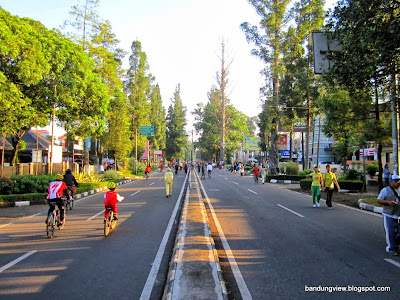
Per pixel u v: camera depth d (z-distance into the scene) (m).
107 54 33.38
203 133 86.38
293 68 27.45
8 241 7.81
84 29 32.16
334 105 14.34
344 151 25.95
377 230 8.63
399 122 13.53
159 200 15.72
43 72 16.23
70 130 25.31
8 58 14.64
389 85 9.20
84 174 24.75
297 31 28.67
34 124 18.70
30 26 17.42
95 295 4.54
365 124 14.29
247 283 4.91
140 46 51.62
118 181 28.70
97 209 13.14
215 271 5.03
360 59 7.71
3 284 4.95
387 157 31.47
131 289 4.75
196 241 6.89
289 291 4.60
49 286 4.87
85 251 6.77
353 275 5.23
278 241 7.45
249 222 9.76
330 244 7.17
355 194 17.28
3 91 13.84
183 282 4.56
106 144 38.88
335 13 7.88
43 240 7.84
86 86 20.97
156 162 85.94
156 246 7.15
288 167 33.25
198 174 44.59
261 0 29.19
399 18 7.03
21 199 15.27
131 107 49.47
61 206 8.91
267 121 29.05
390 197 6.51
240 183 27.08
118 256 6.40
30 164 20.44
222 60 60.19
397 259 6.08
